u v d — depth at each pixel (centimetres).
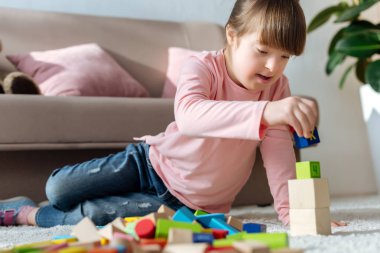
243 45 104
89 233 70
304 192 82
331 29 265
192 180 118
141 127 160
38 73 185
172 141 118
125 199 127
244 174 123
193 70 110
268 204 181
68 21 214
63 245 58
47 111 150
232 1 252
